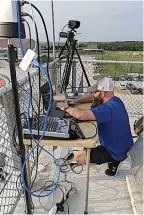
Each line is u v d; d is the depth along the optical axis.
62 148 2.70
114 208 1.83
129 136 2.11
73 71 3.45
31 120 1.72
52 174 2.24
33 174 2.22
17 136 1.58
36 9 1.38
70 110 1.92
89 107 2.21
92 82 3.51
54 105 2.09
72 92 3.10
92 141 1.58
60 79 3.34
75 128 1.69
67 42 3.06
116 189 2.05
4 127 1.81
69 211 1.80
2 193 1.85
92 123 1.85
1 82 1.68
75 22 2.92
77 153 2.15
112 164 2.18
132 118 3.50
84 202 1.90
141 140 2.07
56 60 3.14
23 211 1.81
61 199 1.91
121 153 2.07
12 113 1.87
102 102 2.12
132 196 1.87
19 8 1.21
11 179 1.95
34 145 1.62
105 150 2.06
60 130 1.61
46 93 2.09
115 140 2.02
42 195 1.89
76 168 2.34
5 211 1.76
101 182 2.14
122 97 3.98
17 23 1.22
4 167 1.92
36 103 2.22
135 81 3.90
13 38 1.27
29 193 1.67
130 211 1.81
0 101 1.75
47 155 2.54
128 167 2.38
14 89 1.35
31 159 2.37
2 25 1.21
